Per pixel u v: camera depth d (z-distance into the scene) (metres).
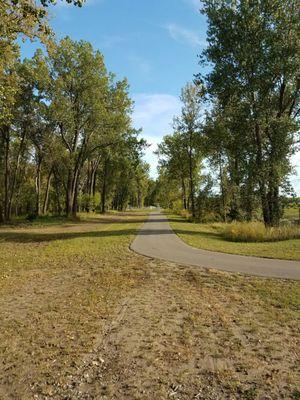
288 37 23.06
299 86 24.72
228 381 4.70
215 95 25.48
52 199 62.75
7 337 6.35
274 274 10.55
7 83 17.95
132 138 41.84
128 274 11.20
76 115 36.84
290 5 22.91
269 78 23.44
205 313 7.41
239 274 10.72
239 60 23.25
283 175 23.80
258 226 20.30
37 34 13.35
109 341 6.08
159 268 11.94
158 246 17.06
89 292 9.23
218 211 37.50
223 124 26.66
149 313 7.48
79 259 14.13
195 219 37.56
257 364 5.15
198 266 12.02
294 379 4.71
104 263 13.12
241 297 8.48
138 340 6.10
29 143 42.44
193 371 5.00
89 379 4.85
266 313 7.31
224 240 19.78
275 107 26.33
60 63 34.56
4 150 38.47
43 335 6.40
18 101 33.03
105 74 36.94
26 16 12.41
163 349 5.72
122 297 8.73
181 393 4.45
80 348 5.82
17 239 21.91
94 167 55.00
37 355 5.60
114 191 74.31
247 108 23.56
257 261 12.64
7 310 7.92
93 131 39.12
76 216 39.12
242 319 6.99
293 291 8.72
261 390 4.46
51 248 17.47
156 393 4.45
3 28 12.80
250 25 23.20
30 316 7.46
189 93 40.12
